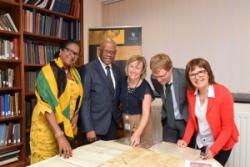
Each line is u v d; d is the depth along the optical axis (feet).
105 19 13.15
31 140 6.85
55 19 10.70
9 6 9.15
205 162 4.91
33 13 9.70
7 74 9.07
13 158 9.24
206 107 5.77
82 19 11.68
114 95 7.75
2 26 8.80
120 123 7.93
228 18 9.58
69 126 6.75
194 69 5.65
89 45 11.62
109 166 4.70
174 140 7.21
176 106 6.84
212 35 9.98
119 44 11.18
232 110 5.63
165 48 11.21
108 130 7.74
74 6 11.42
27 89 9.74
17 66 9.27
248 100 8.53
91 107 7.69
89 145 5.98
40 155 6.70
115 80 7.79
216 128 5.79
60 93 6.61
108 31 11.34
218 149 5.52
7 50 8.93
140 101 7.03
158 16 11.31
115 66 8.11
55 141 6.76
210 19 9.98
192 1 10.34
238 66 9.51
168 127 7.32
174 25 10.88
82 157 5.21
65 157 5.23
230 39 9.60
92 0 12.80
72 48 6.88
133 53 11.07
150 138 7.02
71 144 6.91
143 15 11.78
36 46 10.01
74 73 7.33
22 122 9.33
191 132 6.28
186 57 10.67
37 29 9.91
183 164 4.79
